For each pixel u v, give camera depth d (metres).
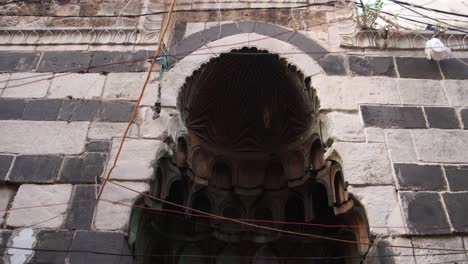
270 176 8.71
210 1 8.26
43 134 6.63
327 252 8.09
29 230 5.75
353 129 6.65
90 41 7.77
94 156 6.38
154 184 6.57
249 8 8.07
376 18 7.85
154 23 7.97
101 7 8.34
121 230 5.71
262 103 8.57
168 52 7.53
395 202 5.95
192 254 8.22
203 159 8.46
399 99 6.99
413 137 6.57
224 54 7.73
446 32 7.76
